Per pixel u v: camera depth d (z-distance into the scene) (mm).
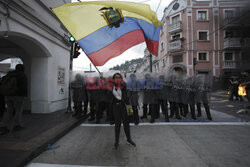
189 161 2350
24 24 4262
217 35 18578
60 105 6719
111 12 3914
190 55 18844
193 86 5012
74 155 2613
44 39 5402
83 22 3760
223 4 18453
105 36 3934
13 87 3367
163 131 3857
